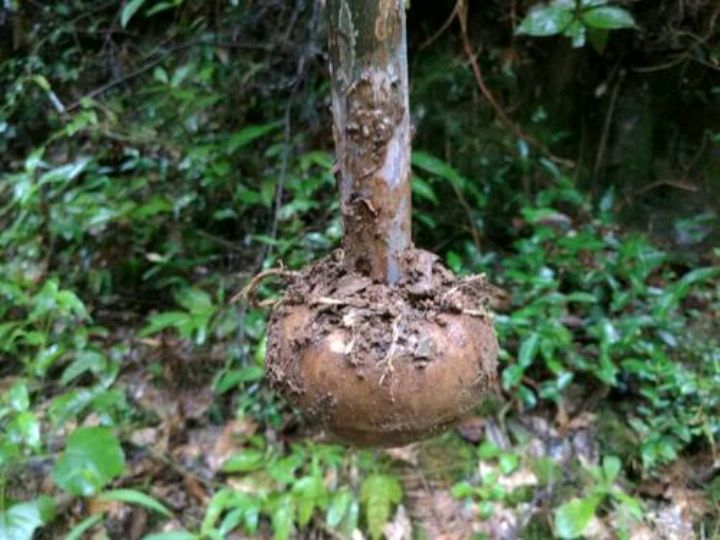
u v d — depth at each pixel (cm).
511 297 93
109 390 84
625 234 106
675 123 107
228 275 99
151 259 97
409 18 102
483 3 101
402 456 83
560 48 104
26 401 75
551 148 109
